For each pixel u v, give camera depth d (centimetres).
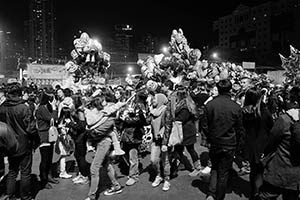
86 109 539
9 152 495
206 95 915
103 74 1471
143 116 618
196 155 653
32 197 551
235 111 472
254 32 8931
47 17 13738
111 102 618
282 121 369
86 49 1356
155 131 580
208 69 1570
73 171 707
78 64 1409
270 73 2253
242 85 755
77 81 1381
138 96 636
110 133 531
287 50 7131
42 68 2034
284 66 1695
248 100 511
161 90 742
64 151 652
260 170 487
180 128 582
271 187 384
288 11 7762
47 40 13738
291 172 364
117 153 534
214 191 502
